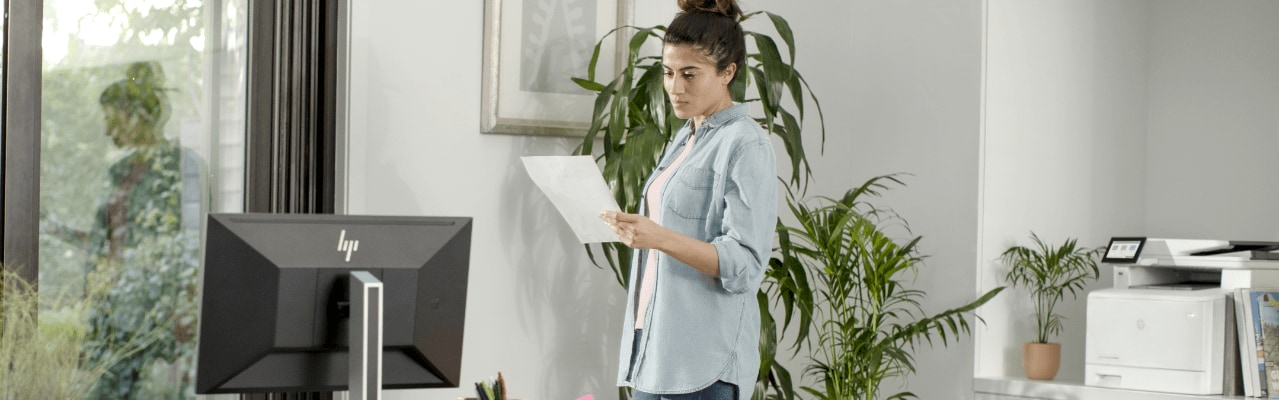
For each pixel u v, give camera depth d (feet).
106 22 9.80
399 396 11.09
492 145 11.58
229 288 5.75
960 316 12.21
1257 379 11.35
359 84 10.55
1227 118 14.96
